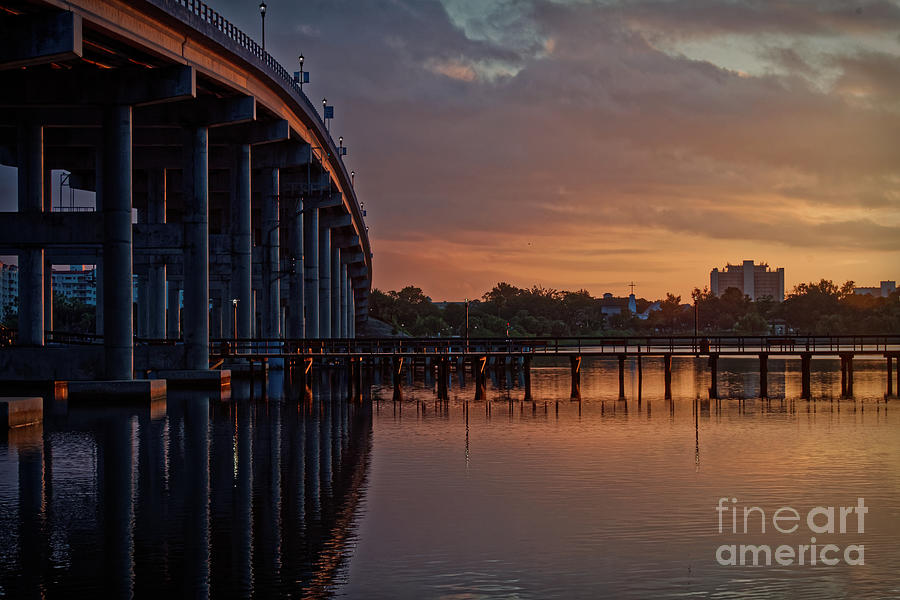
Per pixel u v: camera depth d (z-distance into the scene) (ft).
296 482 95.71
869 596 61.31
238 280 249.55
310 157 283.38
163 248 205.36
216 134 247.29
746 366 368.68
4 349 177.06
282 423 146.30
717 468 104.47
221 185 313.12
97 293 334.03
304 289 332.60
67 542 71.92
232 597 59.52
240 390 210.38
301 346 257.75
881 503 86.63
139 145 242.58
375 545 71.31
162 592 60.44
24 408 138.82
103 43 162.61
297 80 282.97
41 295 215.51
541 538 73.51
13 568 65.26
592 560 67.97
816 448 120.57
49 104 172.86
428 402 188.44
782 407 180.04
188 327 205.67
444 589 61.41
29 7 139.95
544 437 130.82
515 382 257.96
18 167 207.41
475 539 73.20
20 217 172.14
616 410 172.24
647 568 66.28
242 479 97.55
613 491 91.45
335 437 129.90
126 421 146.61
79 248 309.42
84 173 299.38
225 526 77.00
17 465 105.91
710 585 63.00
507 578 63.82
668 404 186.50
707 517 80.74
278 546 70.90
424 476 99.40
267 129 246.68
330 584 62.13
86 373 177.58
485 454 114.42
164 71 173.06
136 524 77.46
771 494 90.38
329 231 368.48
